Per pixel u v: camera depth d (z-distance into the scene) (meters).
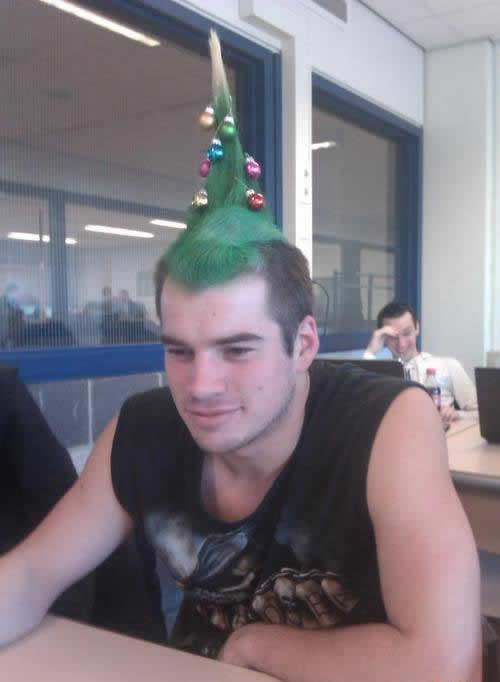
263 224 0.72
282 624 0.78
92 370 2.35
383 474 0.70
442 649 0.61
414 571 0.65
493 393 1.96
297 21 3.05
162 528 0.85
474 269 4.22
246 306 0.65
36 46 2.20
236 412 0.67
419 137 4.34
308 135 3.17
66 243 2.31
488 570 1.81
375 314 4.21
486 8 3.71
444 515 0.67
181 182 2.76
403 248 4.41
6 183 2.12
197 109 2.82
